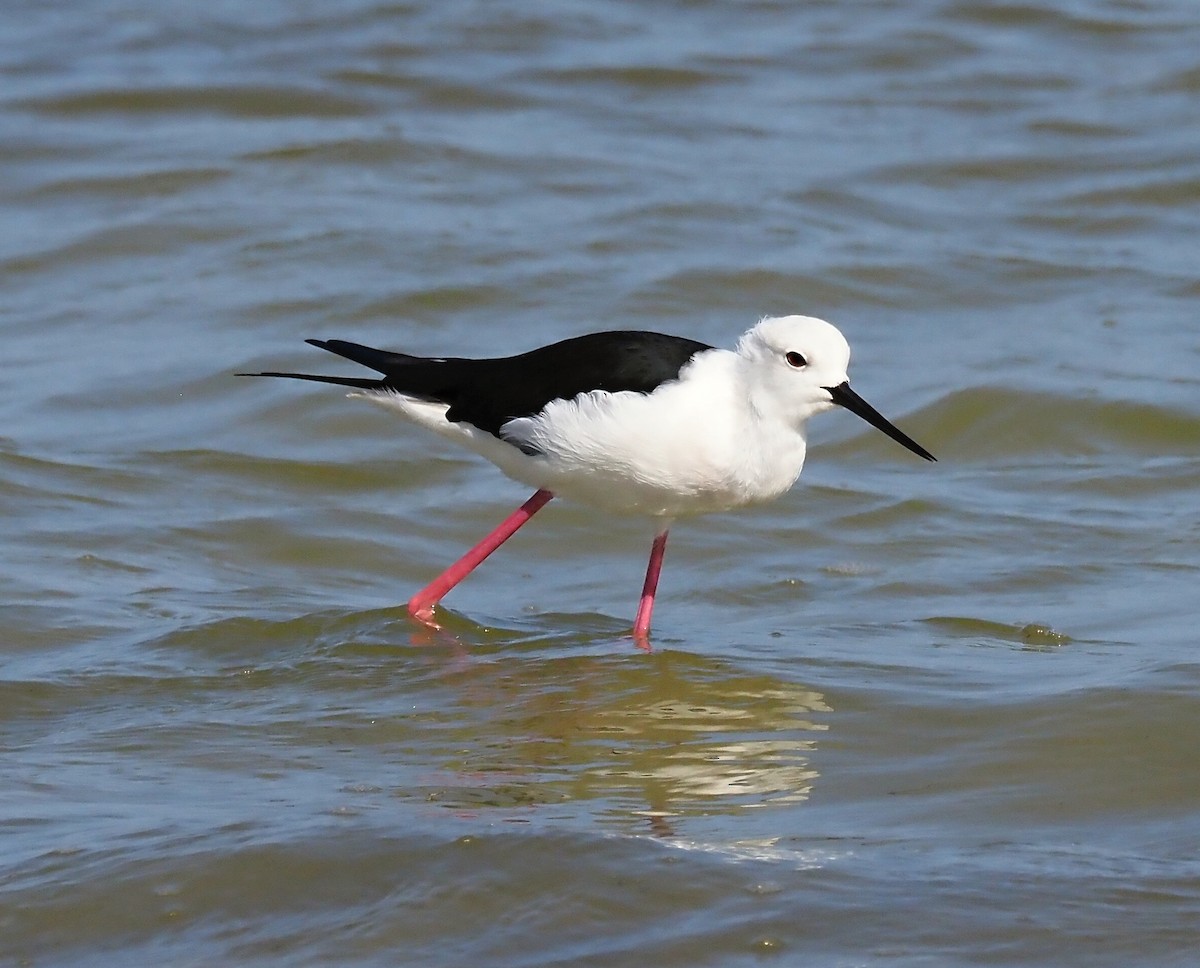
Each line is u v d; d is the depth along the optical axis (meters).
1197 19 25.97
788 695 9.97
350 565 13.02
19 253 18.91
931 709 9.66
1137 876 7.55
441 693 10.14
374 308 17.69
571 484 11.24
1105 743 9.06
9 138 21.70
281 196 20.42
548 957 6.93
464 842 7.81
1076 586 12.15
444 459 14.94
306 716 9.78
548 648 11.02
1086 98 23.58
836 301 18.28
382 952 7.01
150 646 10.98
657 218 19.98
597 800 8.48
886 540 13.29
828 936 7.05
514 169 21.31
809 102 23.59
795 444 10.80
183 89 23.12
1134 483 14.29
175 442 15.00
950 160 21.78
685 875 7.53
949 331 17.66
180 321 17.50
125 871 7.65
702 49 25.19
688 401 10.61
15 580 12.00
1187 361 16.62
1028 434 15.31
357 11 26.08
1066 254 19.50
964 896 7.36
